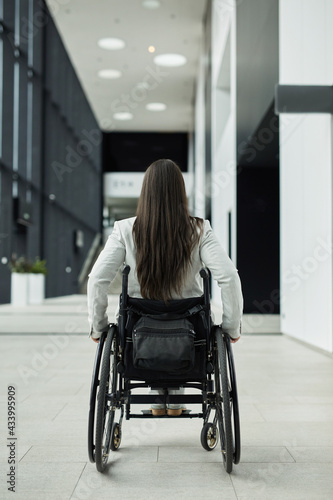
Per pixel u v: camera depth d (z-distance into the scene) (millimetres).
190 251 2443
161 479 2377
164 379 2361
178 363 2238
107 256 2445
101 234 30422
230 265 2432
